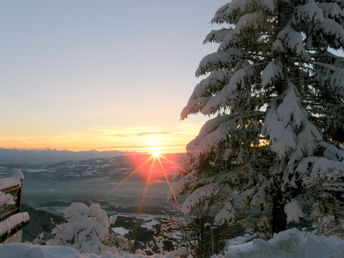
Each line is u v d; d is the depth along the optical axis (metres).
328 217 10.07
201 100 11.84
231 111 11.84
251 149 11.54
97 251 11.05
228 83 11.23
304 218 10.40
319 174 8.90
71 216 11.73
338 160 9.48
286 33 10.61
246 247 6.40
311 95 11.41
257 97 11.41
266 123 9.78
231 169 11.78
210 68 11.80
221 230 9.87
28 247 5.71
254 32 11.12
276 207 10.91
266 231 11.27
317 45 11.78
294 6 11.39
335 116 11.21
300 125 9.70
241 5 10.48
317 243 6.15
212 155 11.41
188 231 9.75
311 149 9.51
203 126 11.30
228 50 11.54
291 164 9.59
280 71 10.20
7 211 9.94
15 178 10.68
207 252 9.51
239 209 11.03
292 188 10.52
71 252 6.34
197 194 10.38
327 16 10.93
